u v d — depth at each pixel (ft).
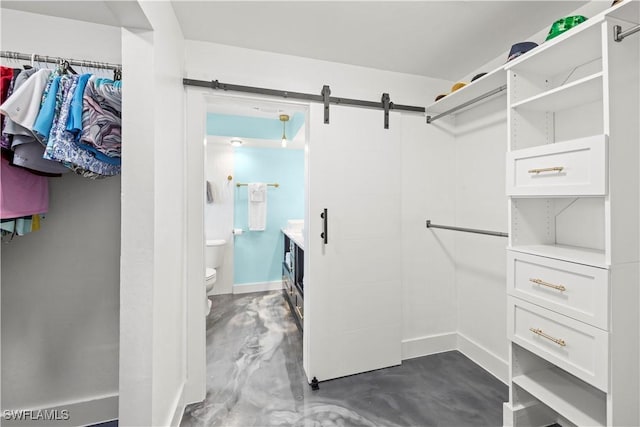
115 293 5.18
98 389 5.14
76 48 4.89
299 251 9.01
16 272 4.75
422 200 7.20
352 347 6.40
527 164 4.30
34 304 4.84
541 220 4.87
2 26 4.58
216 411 5.22
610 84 3.32
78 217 5.00
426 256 7.24
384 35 5.52
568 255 3.90
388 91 6.91
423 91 7.22
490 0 4.55
